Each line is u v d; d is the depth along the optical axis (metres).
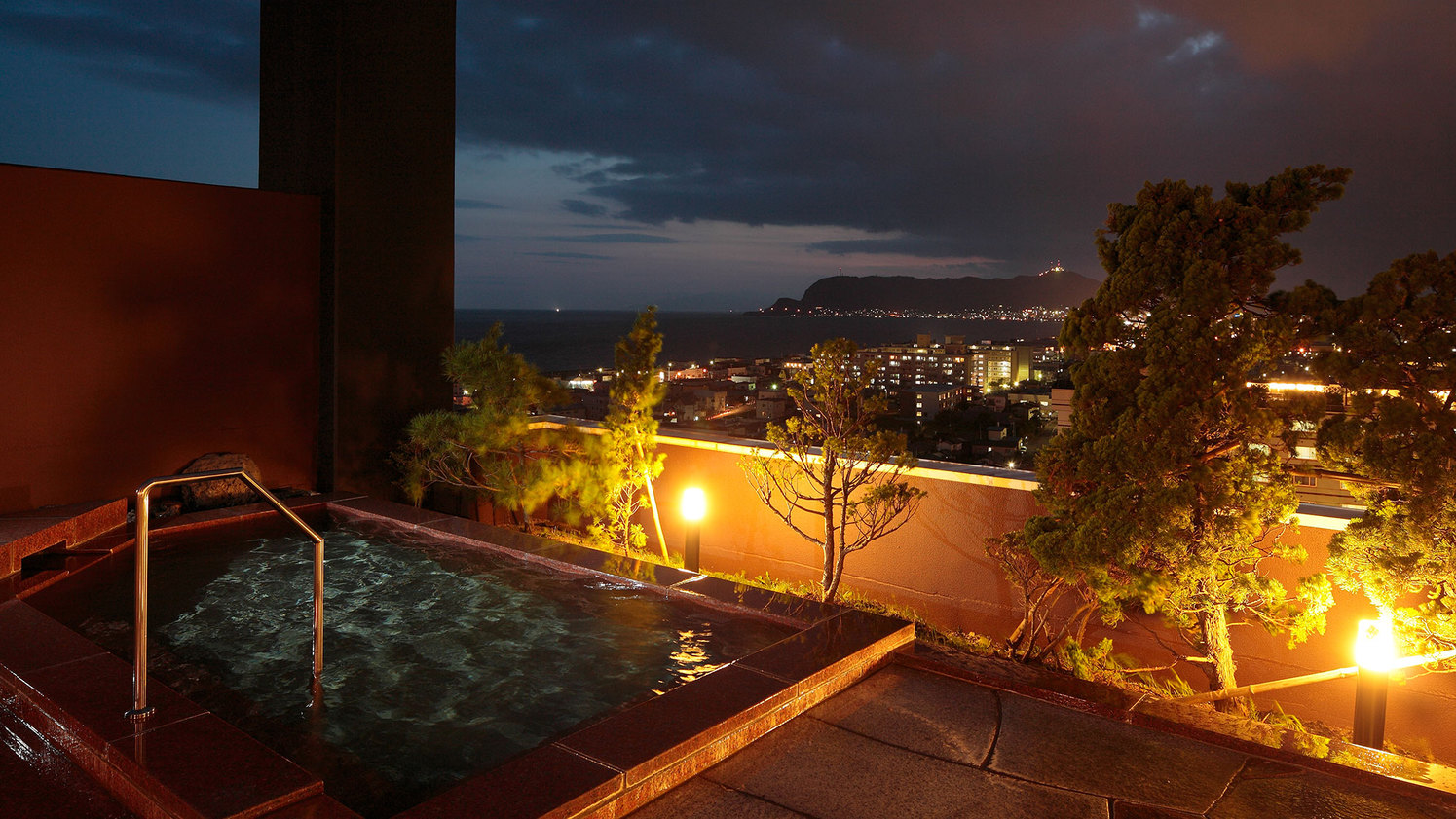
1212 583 4.09
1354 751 2.87
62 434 6.17
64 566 4.98
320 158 7.31
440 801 2.29
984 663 3.71
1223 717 3.16
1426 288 3.62
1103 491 4.29
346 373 7.48
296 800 2.30
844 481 5.42
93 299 6.27
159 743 2.54
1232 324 4.02
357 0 7.19
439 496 8.20
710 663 3.70
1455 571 3.53
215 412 6.96
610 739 2.67
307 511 6.46
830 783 2.68
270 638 3.99
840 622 3.92
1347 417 3.77
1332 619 4.57
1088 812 2.52
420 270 8.01
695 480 7.22
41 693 2.90
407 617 4.28
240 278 7.03
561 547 5.31
